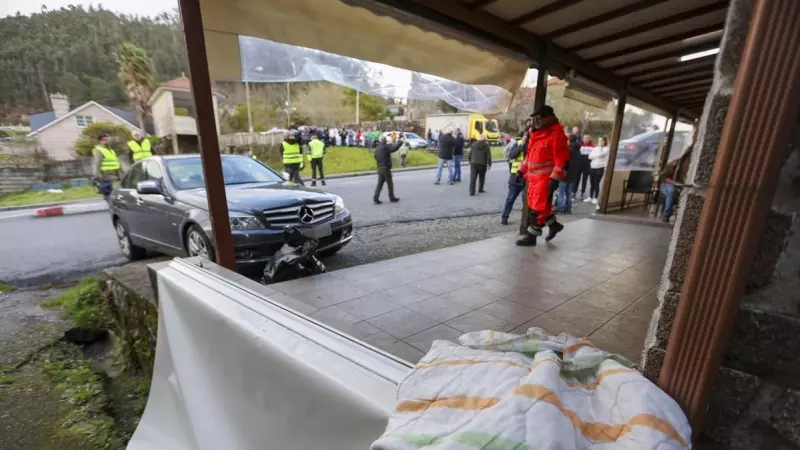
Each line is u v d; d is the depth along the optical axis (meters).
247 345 1.43
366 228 6.28
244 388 1.49
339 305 2.63
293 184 4.71
